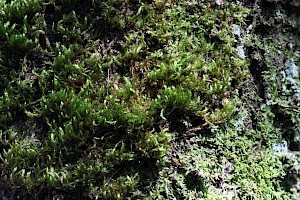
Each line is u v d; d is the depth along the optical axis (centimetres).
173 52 19
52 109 18
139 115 18
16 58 19
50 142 17
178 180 18
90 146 18
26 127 18
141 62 19
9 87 18
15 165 17
